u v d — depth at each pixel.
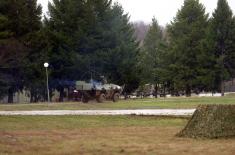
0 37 74.69
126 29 98.50
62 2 89.06
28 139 23.16
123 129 29.56
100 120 36.81
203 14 107.75
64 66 87.25
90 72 88.75
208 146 20.28
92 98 73.25
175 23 107.88
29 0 82.50
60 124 33.59
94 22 89.25
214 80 105.06
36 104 63.38
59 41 86.44
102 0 91.19
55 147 20.36
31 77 81.31
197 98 77.06
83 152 18.95
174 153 18.39
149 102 64.88
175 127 30.66
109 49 89.62
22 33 81.19
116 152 18.84
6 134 25.22
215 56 107.56
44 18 89.56
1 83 79.31
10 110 51.53
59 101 81.12
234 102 61.16
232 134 23.31
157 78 112.81
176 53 104.75
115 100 73.81
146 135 25.48
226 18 108.19
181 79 104.25
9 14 79.88
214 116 23.62
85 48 89.06
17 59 77.50
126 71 91.88
